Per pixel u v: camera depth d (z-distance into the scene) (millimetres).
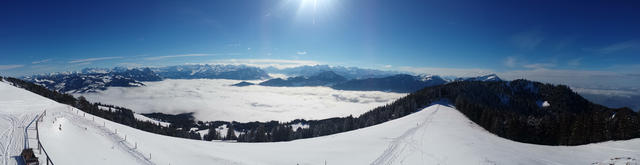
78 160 34531
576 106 179750
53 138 41562
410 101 155000
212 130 164125
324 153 60094
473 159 42750
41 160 31484
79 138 44250
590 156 41594
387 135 70938
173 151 50906
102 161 36625
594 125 71062
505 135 86750
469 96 175500
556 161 40000
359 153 57562
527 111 177875
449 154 47562
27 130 44625
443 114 104500
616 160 37062
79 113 79500
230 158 52031
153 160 42625
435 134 66312
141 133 64250
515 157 42344
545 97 194125
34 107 77375
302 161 54250
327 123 172125
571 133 75938
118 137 51750
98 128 56844
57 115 65688
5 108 69375
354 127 152625
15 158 31234
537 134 83312
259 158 55219
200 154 52000
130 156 42094
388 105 183125
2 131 42719
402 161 48281
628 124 61844
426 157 48219
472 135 62844
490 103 176000
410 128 77812
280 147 67812
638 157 37344
